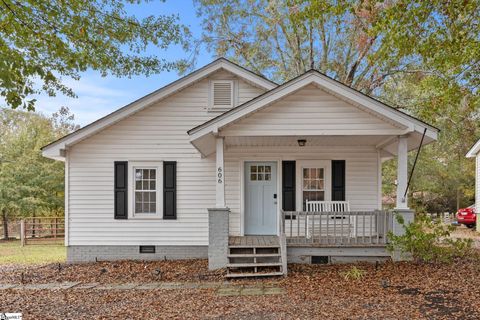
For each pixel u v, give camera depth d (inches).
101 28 293.9
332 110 364.5
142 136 470.3
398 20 289.6
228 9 705.0
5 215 872.3
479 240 642.2
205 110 471.2
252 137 383.6
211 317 237.9
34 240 795.4
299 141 404.2
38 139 917.2
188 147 471.8
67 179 466.6
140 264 435.5
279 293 293.6
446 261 370.6
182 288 321.7
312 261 399.5
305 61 759.7
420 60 579.5
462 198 1213.1
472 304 247.3
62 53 257.3
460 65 359.3
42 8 242.5
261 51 744.3
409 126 355.9
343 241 381.4
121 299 289.7
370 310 241.8
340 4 294.7
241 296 288.0
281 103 365.7
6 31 242.7
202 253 465.1
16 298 297.6
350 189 463.8
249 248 379.9
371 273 343.0
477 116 604.7
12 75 190.4
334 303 259.4
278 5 660.1
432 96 539.5
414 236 369.1
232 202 467.5
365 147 464.8
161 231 467.2
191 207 468.4
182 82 465.4
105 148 469.7
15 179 828.0
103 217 467.5
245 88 472.4
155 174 471.8
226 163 471.2
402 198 374.6
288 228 450.3
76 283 354.9
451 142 726.5
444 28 311.6
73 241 465.4
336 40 727.7
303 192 467.2
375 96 723.4
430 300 259.3
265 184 473.7
